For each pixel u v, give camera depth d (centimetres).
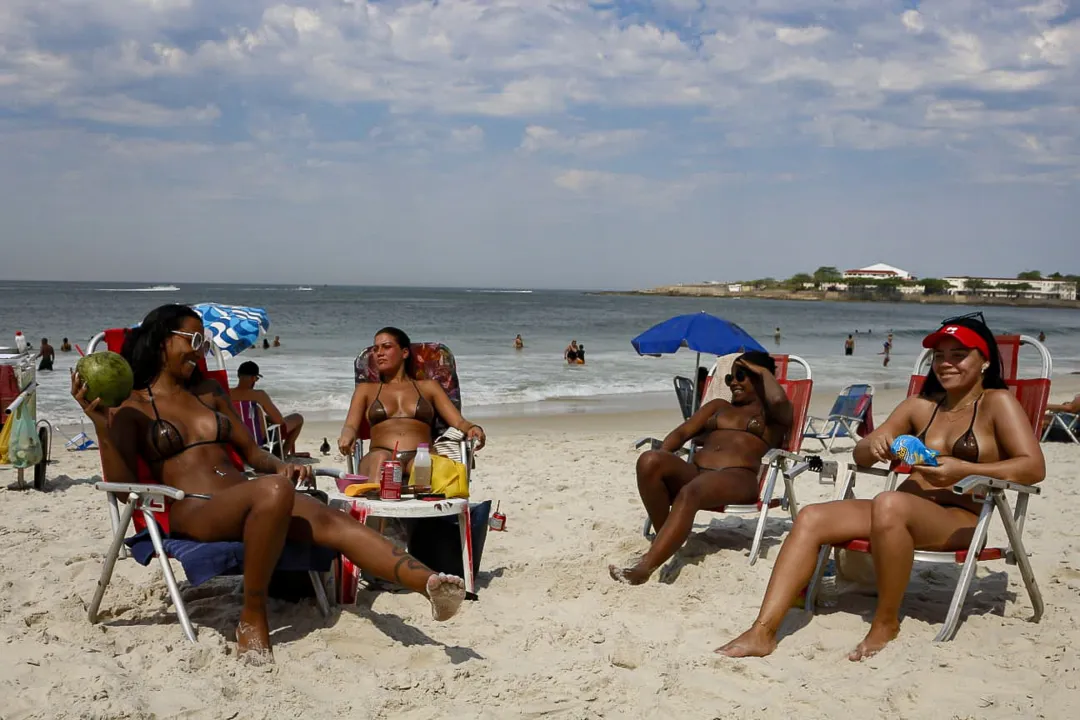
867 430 1048
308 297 10300
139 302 6775
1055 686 312
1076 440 1048
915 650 346
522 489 710
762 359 525
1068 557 508
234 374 1828
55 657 316
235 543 349
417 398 515
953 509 379
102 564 456
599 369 2341
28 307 5609
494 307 8319
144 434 372
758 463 511
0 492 655
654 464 494
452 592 326
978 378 394
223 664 317
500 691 312
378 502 403
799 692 316
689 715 300
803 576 365
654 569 451
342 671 325
